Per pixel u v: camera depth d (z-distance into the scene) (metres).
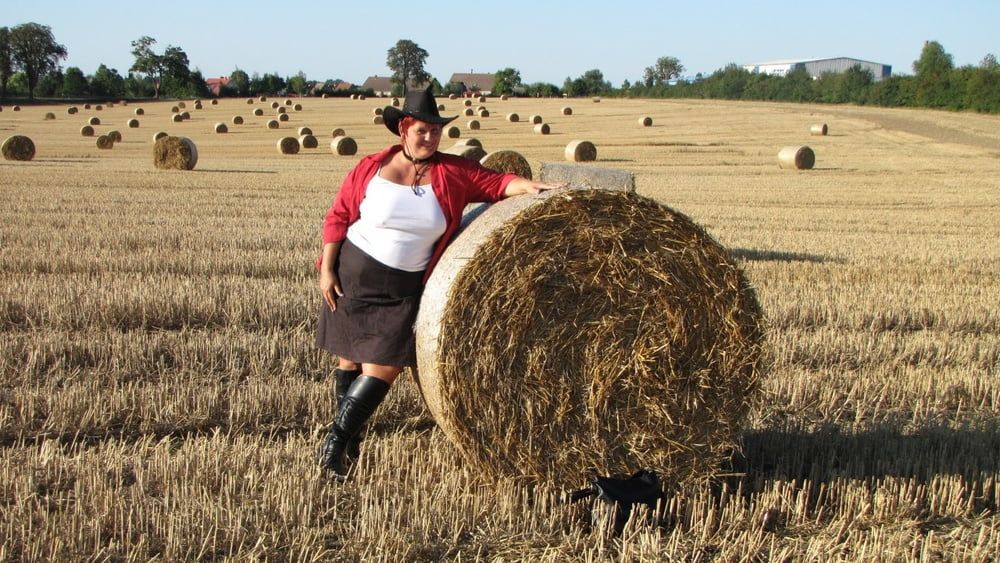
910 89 79.12
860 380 6.69
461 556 3.91
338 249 4.61
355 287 4.52
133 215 15.20
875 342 7.91
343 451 4.61
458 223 4.58
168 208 16.41
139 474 4.43
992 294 10.17
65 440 5.20
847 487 4.49
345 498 4.38
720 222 17.02
